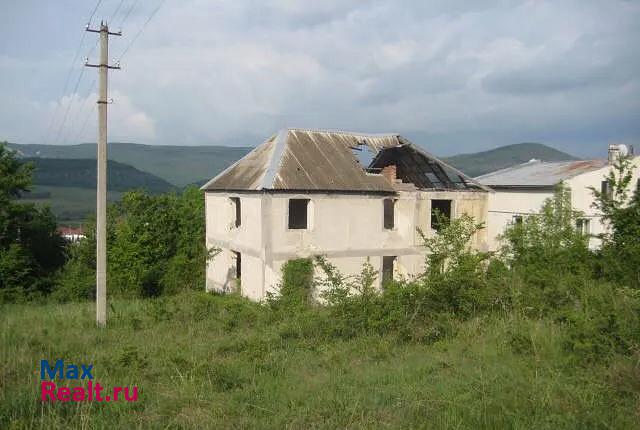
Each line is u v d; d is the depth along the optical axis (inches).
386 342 339.9
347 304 384.8
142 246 875.4
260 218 673.0
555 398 222.4
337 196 704.4
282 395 247.0
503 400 224.1
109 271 856.3
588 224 926.4
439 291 394.0
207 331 414.0
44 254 1056.2
